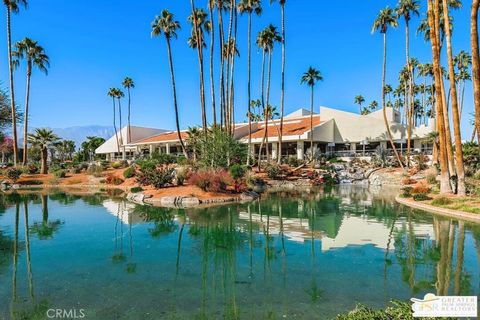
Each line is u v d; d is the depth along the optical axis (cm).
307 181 3244
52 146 3875
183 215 1611
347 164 4019
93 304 595
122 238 1136
